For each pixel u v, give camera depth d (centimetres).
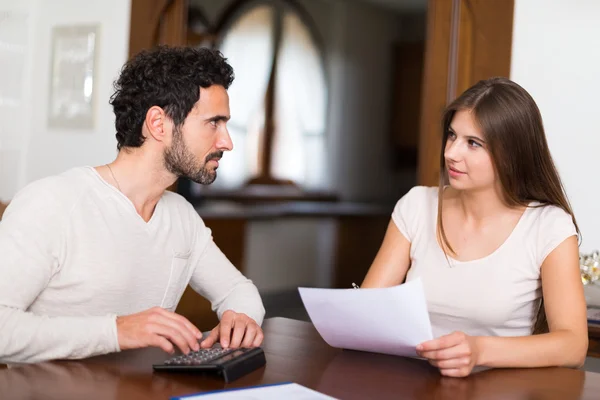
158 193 166
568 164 292
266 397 117
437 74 323
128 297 163
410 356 154
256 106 707
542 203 184
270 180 729
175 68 156
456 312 185
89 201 156
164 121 157
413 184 859
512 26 303
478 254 186
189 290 463
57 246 151
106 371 130
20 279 144
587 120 288
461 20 318
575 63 290
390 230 207
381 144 869
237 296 181
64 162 459
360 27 827
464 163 175
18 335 136
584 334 162
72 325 136
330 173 803
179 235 175
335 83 799
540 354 149
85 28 449
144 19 421
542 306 183
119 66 434
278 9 721
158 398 116
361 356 152
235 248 574
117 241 158
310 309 152
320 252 689
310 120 771
